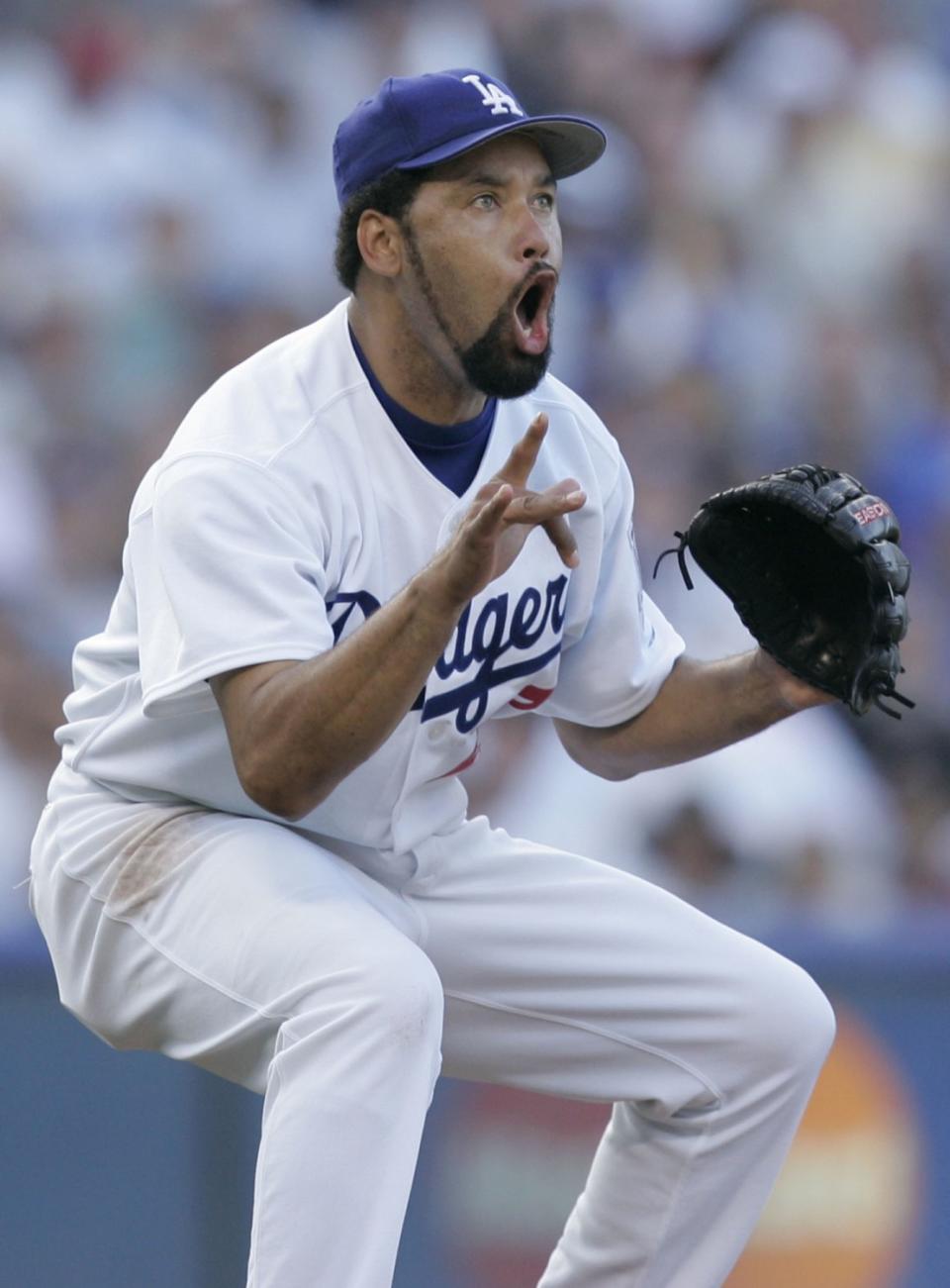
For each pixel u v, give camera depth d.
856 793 21.33
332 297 25.25
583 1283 9.94
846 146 27.39
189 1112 14.56
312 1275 7.55
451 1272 14.73
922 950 15.69
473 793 20.11
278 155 25.53
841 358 25.98
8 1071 14.45
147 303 24.23
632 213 26.17
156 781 8.82
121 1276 14.38
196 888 8.35
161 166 24.89
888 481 25.33
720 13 27.78
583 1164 14.93
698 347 25.38
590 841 19.98
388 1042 7.71
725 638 22.23
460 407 8.79
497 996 9.41
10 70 25.44
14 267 24.16
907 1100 15.48
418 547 8.75
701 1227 9.73
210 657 7.86
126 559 9.08
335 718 7.59
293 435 8.46
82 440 23.17
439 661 8.77
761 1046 9.39
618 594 9.62
